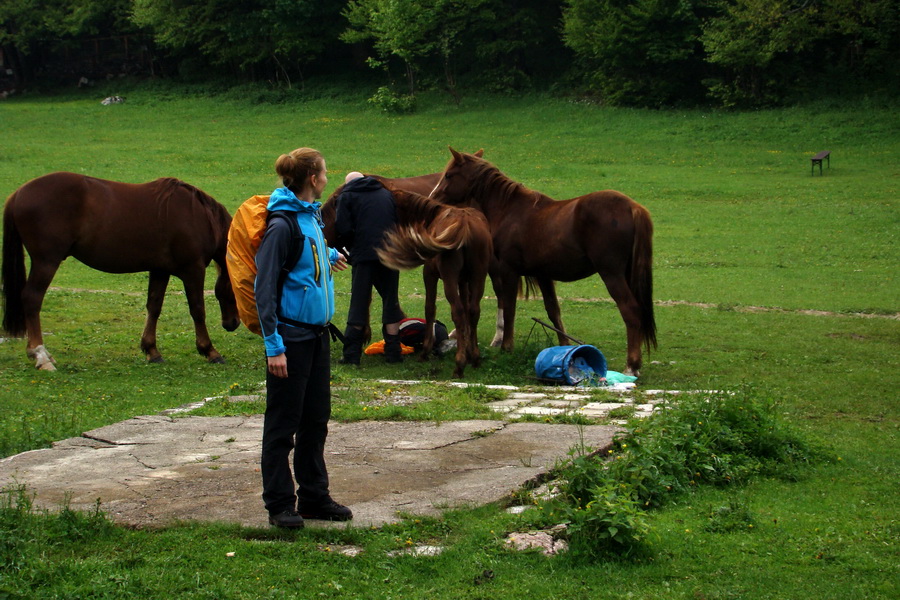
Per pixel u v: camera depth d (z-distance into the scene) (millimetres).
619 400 7992
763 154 32062
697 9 43344
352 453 6016
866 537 4648
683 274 16672
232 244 4438
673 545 4504
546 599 3869
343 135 38719
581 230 9891
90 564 4074
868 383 9156
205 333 10742
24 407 7973
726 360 10391
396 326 10625
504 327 11062
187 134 39500
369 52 51594
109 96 51906
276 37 49250
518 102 43688
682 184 27297
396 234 9500
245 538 4492
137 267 10438
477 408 7523
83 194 10023
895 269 16641
